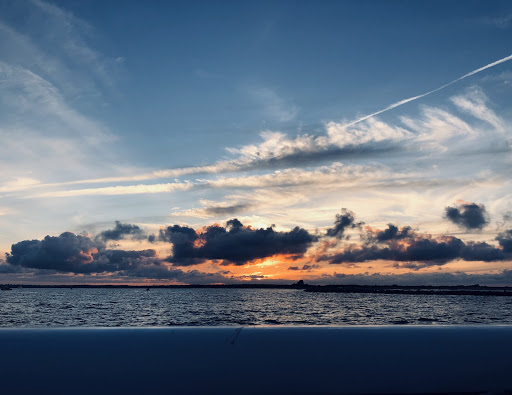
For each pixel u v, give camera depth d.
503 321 33.59
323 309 50.66
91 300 86.75
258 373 2.32
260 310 47.91
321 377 2.33
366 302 78.75
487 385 2.31
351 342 2.48
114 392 2.20
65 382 2.20
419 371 2.36
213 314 40.50
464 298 111.06
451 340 2.51
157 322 30.70
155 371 2.29
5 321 31.92
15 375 2.18
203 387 2.27
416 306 61.22
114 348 2.36
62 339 2.39
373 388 2.31
